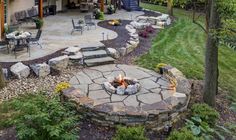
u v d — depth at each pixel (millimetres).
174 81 9562
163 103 7805
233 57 15031
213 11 8133
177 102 7840
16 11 17672
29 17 18297
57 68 10352
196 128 6852
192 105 8438
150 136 7062
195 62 13141
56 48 12516
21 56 11305
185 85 9109
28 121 5730
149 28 18656
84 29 17016
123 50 12734
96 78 9906
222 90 10500
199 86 10195
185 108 8086
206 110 7801
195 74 11406
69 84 9039
